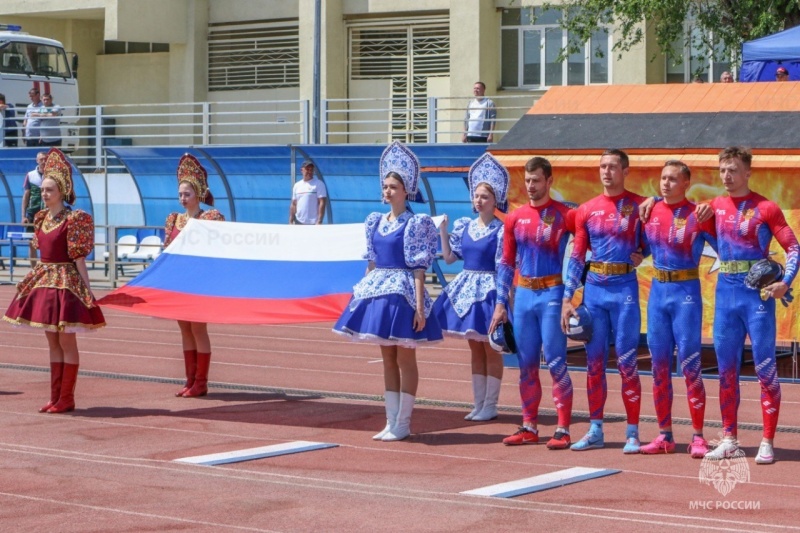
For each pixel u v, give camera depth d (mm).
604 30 30797
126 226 28859
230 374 16469
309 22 38969
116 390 15141
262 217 30297
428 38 38688
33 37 39562
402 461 10789
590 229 11172
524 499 9289
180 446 11477
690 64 35438
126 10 41312
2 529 8430
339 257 13500
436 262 21562
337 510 8938
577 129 16203
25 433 12156
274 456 11000
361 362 17625
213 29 42938
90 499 9297
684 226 10867
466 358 17984
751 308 10609
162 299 13445
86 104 46000
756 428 12430
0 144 35438
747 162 10680
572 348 18750
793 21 27766
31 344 19547
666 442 11078
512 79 37219
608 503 9141
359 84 39750
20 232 32938
